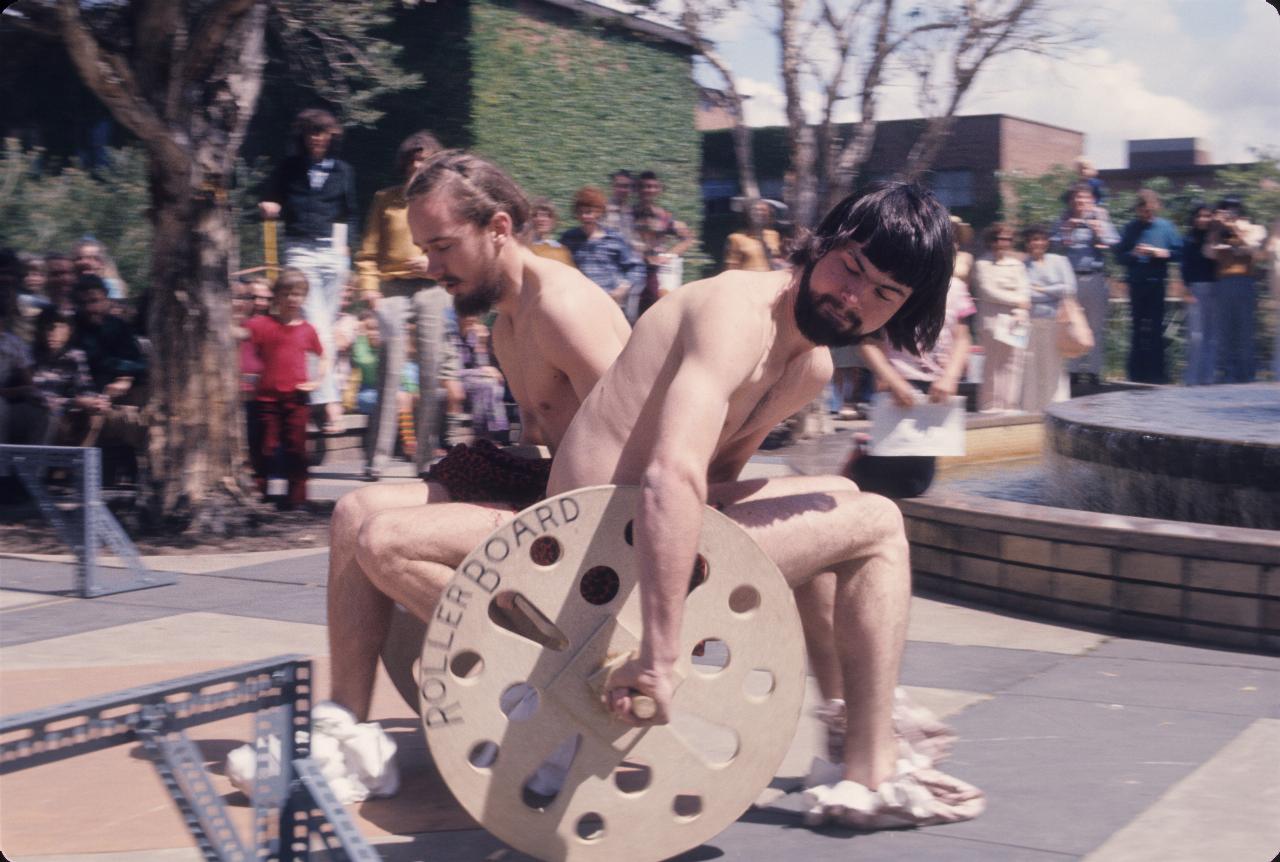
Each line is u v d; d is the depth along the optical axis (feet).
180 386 23.17
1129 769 10.71
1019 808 9.85
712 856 8.98
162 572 20.20
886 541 9.13
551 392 9.87
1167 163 93.81
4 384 26.84
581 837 8.66
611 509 8.19
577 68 54.44
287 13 34.45
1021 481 26.99
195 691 6.94
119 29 22.89
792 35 37.76
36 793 10.09
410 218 9.61
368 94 44.57
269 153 51.19
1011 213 66.13
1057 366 36.01
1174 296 47.44
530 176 52.80
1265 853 8.95
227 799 9.72
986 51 37.37
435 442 28.84
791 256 8.66
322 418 33.09
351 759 9.77
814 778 9.71
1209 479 18.86
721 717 8.45
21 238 45.75
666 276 31.83
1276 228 37.73
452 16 50.55
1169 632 15.24
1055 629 15.75
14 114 52.11
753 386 8.47
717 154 74.54
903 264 8.29
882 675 9.20
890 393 17.70
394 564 8.82
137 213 47.85
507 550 8.13
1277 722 11.96
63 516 24.86
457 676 8.52
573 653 8.25
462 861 8.80
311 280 30.12
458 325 30.22
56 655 14.94
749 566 8.33
